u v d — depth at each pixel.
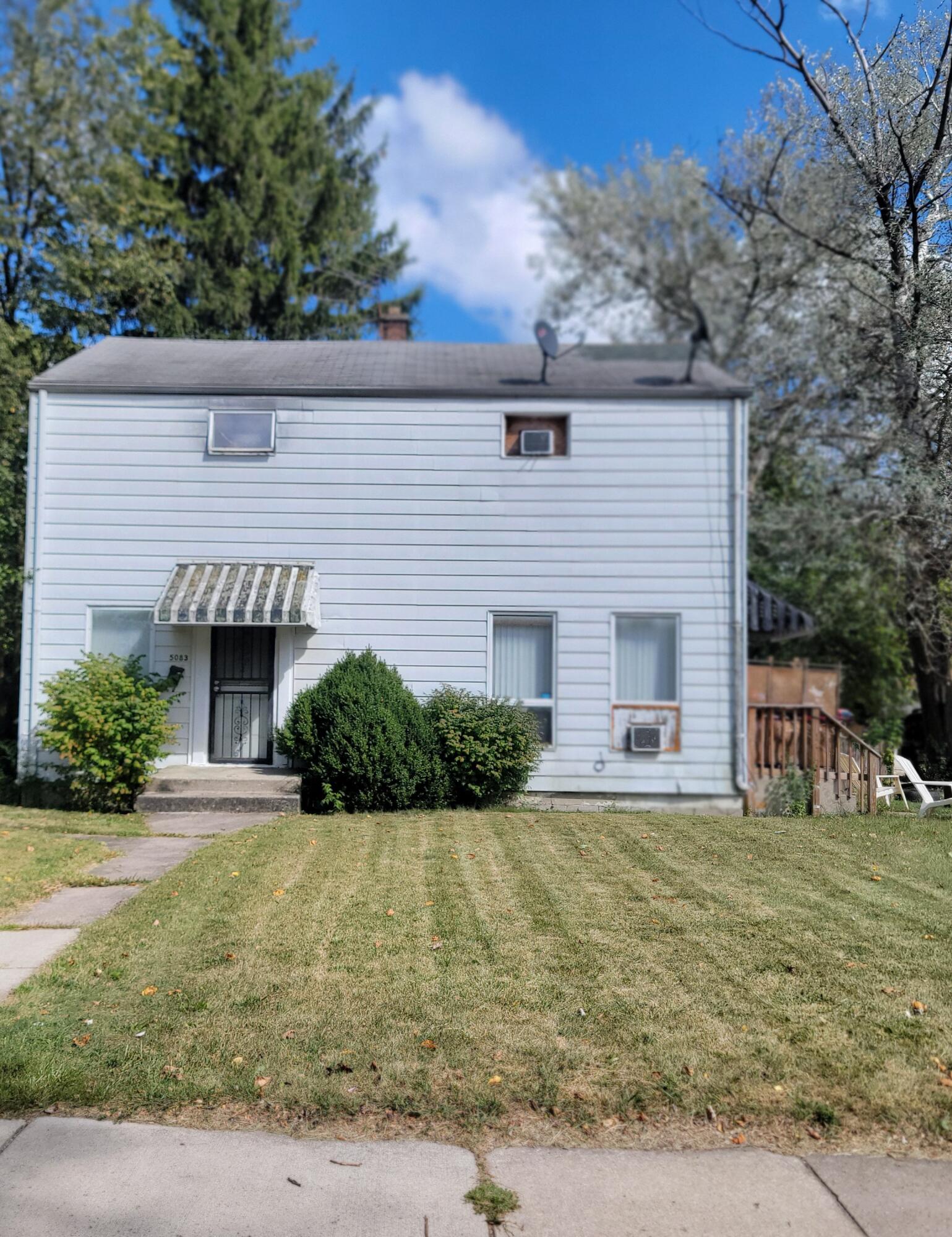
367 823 10.14
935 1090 4.07
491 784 11.49
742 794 11.84
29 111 11.34
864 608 17.25
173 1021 4.71
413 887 7.23
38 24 10.16
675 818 10.73
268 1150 3.67
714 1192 3.42
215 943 5.89
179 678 12.03
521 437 12.17
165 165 18.98
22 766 11.92
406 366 13.12
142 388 12.18
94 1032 4.59
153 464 12.19
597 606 12.05
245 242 19.55
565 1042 4.49
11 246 14.15
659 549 12.06
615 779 11.91
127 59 11.62
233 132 19.25
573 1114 3.91
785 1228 3.23
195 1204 3.34
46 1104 3.97
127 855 8.55
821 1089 4.07
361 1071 4.22
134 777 11.05
